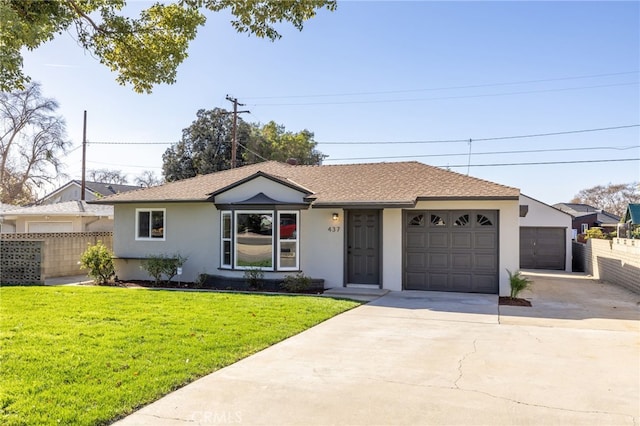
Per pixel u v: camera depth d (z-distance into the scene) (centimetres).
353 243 1302
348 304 988
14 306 882
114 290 1141
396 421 396
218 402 434
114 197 1473
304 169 1636
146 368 517
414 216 1262
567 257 2255
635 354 615
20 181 3250
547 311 962
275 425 386
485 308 982
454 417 404
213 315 821
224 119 3428
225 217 1346
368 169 1545
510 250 1184
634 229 2034
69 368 508
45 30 618
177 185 1570
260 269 1281
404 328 775
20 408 401
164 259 1355
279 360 574
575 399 448
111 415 394
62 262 1542
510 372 533
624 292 1327
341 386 482
